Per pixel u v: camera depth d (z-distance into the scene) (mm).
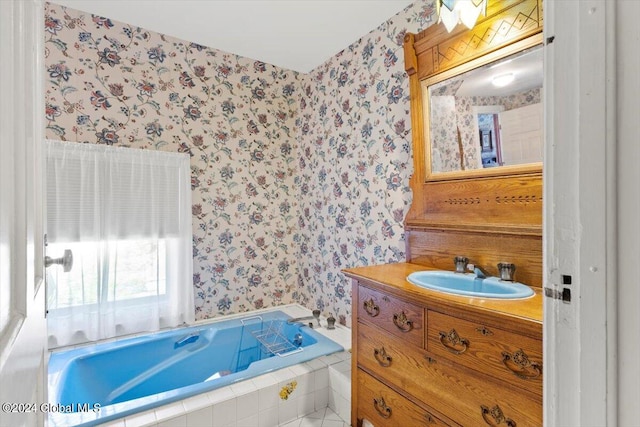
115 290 2098
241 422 1606
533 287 1250
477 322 1041
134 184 2156
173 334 2176
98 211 2021
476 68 1456
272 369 1812
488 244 1407
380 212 2078
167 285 2291
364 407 1510
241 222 2625
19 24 518
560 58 428
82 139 2033
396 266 1676
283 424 1738
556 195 437
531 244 1268
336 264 2463
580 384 406
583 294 402
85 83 2041
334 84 2473
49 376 1667
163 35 2283
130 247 2156
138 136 2209
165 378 2061
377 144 2094
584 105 397
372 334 1462
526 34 1283
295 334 2361
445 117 1593
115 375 1924
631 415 358
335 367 1882
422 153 1707
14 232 474
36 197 676
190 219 2354
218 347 2281
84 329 2006
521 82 1312
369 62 2154
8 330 426
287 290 2848
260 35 2230
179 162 2318
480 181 1453
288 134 2846
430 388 1190
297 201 2877
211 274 2498
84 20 2031
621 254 366
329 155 2518
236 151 2594
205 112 2455
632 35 354
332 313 2512
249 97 2643
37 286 650
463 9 1274
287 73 2826
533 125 1279
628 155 359
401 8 1915
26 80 575
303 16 2008
